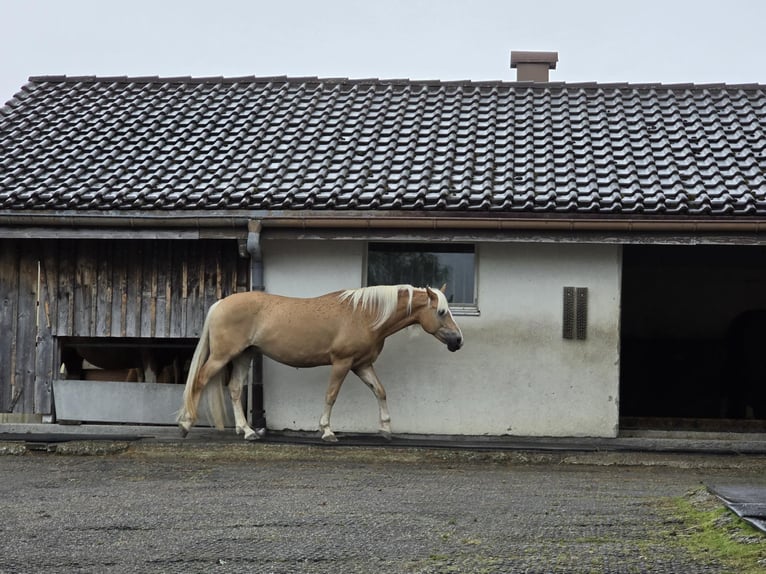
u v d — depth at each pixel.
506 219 10.77
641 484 9.27
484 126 13.30
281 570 5.93
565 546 6.39
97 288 11.87
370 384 11.16
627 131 12.88
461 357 11.45
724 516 6.83
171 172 12.27
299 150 12.71
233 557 6.25
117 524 7.25
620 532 6.79
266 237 11.20
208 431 11.70
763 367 15.05
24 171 12.40
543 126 13.16
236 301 11.02
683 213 10.66
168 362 13.09
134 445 10.98
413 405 11.49
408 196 11.14
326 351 10.95
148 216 11.18
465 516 7.47
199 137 13.24
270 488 8.87
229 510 7.77
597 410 11.29
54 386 11.91
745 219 10.55
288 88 14.98
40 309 11.94
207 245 11.77
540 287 11.40
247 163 12.32
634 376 16.97
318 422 11.60
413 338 11.52
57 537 6.84
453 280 11.63
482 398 11.41
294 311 10.96
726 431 11.95
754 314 15.42
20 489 8.80
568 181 11.45
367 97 14.44
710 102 13.65
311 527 7.09
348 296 10.98
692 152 12.21
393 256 11.71
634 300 16.78
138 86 15.39
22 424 11.84
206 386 11.18
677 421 12.33
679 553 6.12
